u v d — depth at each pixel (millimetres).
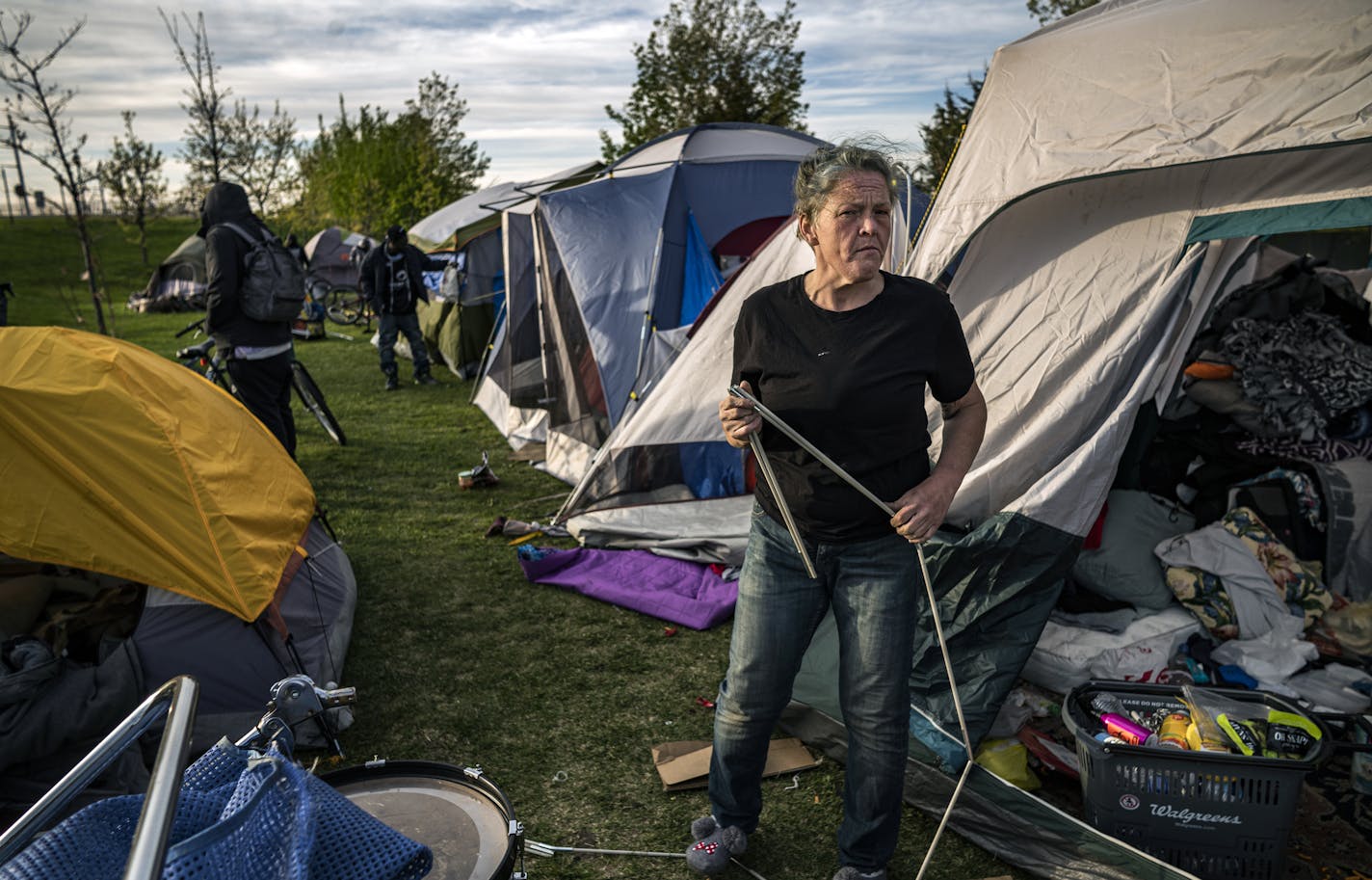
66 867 1199
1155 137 2908
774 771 3107
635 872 2660
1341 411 3883
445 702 3604
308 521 4074
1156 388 3797
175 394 3510
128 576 3107
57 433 3025
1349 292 4523
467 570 4938
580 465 6465
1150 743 2627
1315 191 2781
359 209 23828
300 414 8820
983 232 3395
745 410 2154
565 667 3881
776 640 2373
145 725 1284
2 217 42469
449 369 11422
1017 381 3250
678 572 4727
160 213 19141
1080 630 3338
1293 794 2416
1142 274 3086
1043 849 2666
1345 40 2648
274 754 1474
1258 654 3254
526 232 7762
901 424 2152
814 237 2172
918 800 2928
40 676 2766
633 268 6371
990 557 2988
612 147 18469
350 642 4059
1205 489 3955
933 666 3061
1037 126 3240
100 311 11266
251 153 16688
